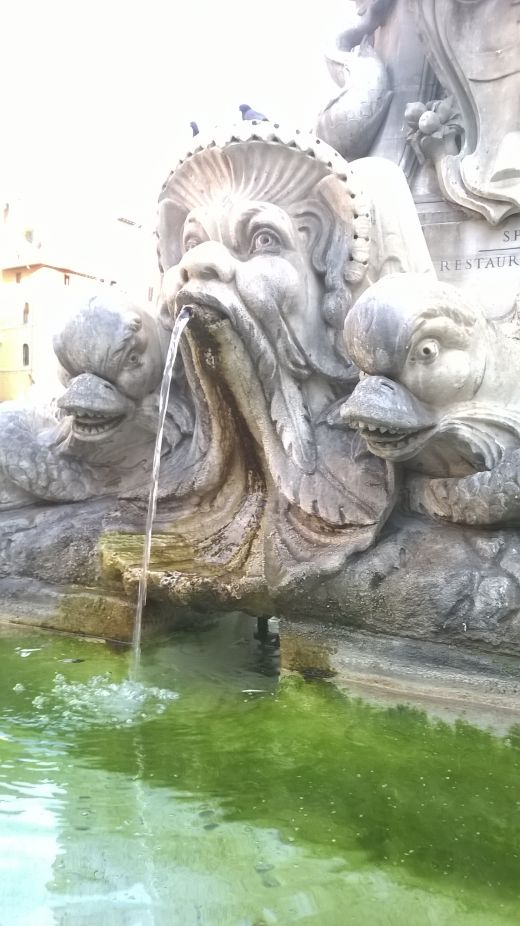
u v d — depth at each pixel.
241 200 3.27
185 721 2.55
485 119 3.94
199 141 3.30
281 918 1.60
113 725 2.53
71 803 2.04
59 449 3.70
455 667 2.61
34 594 3.50
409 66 4.53
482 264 4.02
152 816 1.98
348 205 3.19
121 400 3.48
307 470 3.14
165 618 3.35
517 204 3.83
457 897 1.66
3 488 3.72
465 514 2.69
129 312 3.45
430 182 4.24
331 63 4.84
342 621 2.82
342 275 3.22
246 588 2.94
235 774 2.19
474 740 2.38
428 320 2.63
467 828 1.91
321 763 2.24
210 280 3.02
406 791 2.09
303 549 2.94
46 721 2.56
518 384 2.81
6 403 3.87
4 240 14.47
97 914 1.61
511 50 3.86
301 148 3.14
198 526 3.42
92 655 3.18
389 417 2.59
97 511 3.60
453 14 3.97
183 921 1.59
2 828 1.92
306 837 1.88
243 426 3.31
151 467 3.70
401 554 2.76
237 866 1.77
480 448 2.72
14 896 1.67
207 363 3.13
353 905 1.64
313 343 3.27
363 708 2.62
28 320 13.88
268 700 2.71
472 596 2.56
